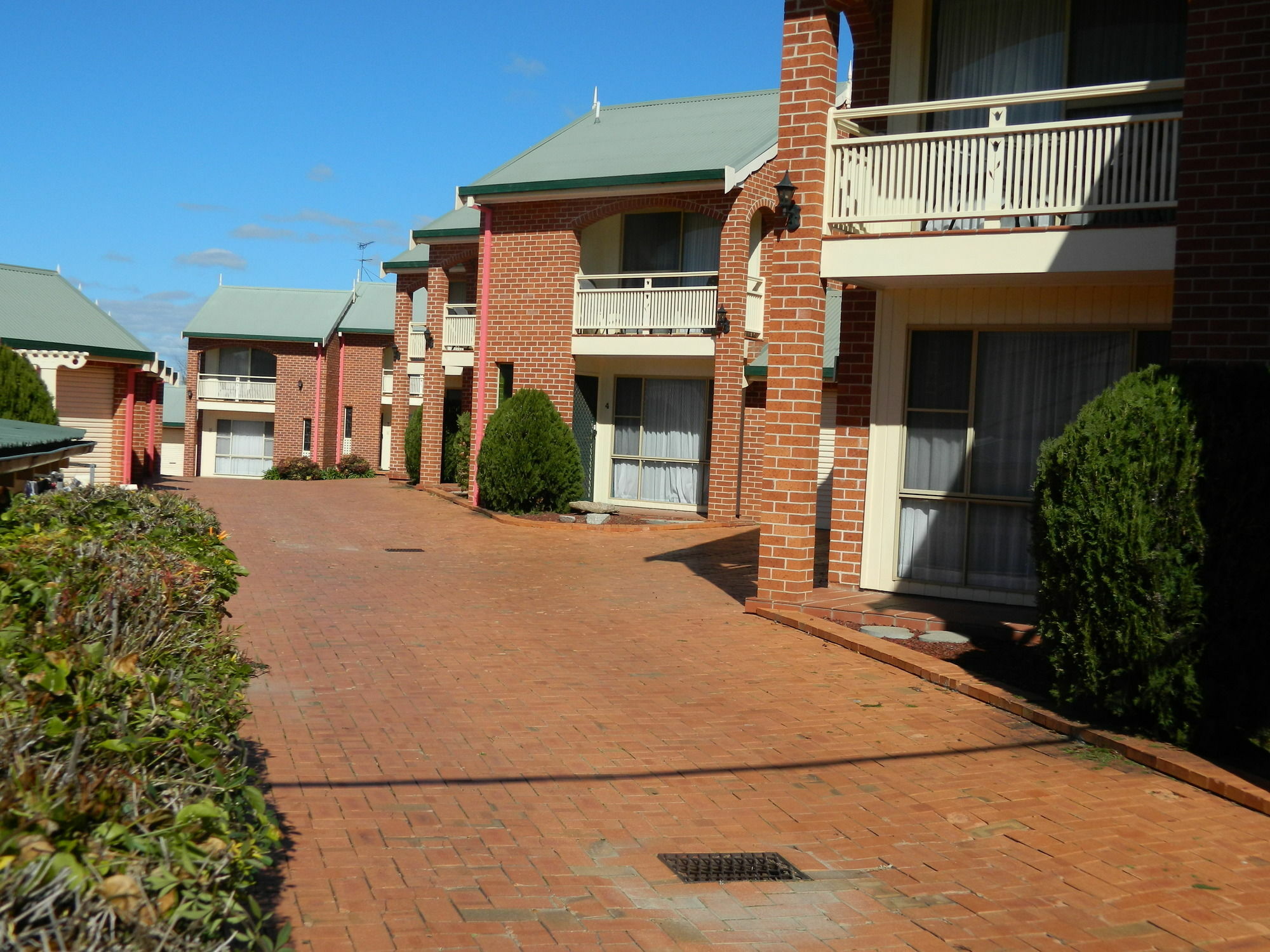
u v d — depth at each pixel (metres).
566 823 5.84
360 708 7.85
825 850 5.58
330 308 47.25
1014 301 11.47
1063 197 10.38
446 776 6.48
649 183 20.67
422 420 28.31
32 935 2.10
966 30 11.98
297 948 4.31
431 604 12.07
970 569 11.76
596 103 26.02
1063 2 11.50
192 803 2.75
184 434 51.12
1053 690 7.83
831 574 12.48
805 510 11.49
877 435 12.20
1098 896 5.08
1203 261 9.33
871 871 5.33
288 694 8.15
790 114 11.41
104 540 5.05
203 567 5.13
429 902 4.81
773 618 11.37
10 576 4.05
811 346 11.38
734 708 8.18
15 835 2.21
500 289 23.16
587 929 4.62
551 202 22.48
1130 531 7.15
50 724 2.67
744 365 20.80
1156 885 5.22
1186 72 9.41
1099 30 11.37
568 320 22.34
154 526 6.75
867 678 9.09
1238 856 5.58
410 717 7.69
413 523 20.64
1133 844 5.72
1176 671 7.09
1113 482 7.28
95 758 2.71
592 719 7.79
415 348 32.03
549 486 21.52
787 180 11.20
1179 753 7.05
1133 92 9.98
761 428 21.11
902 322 12.02
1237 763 6.97
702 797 6.31
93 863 2.27
